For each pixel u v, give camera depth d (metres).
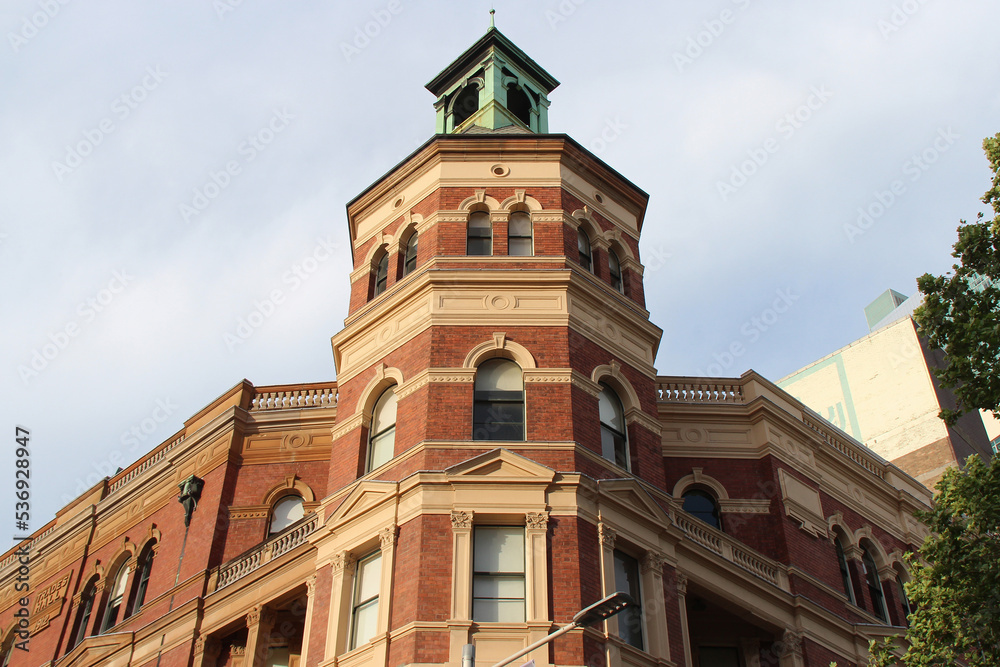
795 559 28.61
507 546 22.31
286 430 32.38
